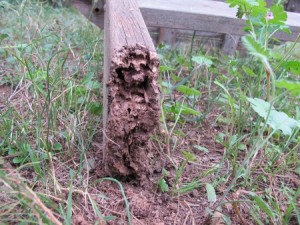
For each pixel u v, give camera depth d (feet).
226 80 2.79
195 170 1.92
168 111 2.23
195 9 3.22
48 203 1.40
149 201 1.65
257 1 2.23
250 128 2.33
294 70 2.04
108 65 1.60
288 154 2.02
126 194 1.65
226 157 2.02
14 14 3.96
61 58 2.99
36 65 2.63
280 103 2.54
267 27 2.35
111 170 1.69
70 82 2.37
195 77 2.95
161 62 3.11
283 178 1.95
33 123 2.08
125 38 1.59
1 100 2.36
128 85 1.52
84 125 2.05
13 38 3.37
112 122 1.52
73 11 4.78
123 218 1.53
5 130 1.99
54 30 3.62
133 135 1.59
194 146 2.05
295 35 3.34
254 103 1.68
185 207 1.65
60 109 2.16
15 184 1.40
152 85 1.51
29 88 2.41
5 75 2.70
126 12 2.01
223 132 2.32
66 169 1.80
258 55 1.31
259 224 1.53
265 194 1.79
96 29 4.10
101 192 1.65
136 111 1.52
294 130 2.07
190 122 2.39
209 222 1.56
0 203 1.41
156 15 3.07
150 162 1.83
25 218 1.39
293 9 4.55
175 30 4.40
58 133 1.98
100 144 1.99
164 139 2.10
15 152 1.84
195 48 4.01
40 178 1.65
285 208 1.71
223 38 4.26
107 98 1.55
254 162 2.01
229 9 3.40
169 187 1.75
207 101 2.67
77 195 1.61
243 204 1.70
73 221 1.44
